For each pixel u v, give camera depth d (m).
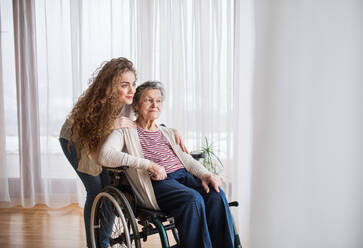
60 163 2.89
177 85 2.74
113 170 1.50
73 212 2.83
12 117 2.96
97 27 2.80
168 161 1.62
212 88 2.68
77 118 1.66
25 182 2.93
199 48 2.71
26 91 2.87
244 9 0.82
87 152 1.62
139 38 2.76
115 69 1.61
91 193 1.83
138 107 1.67
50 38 2.79
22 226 2.52
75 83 2.80
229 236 1.41
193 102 2.73
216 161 2.73
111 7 2.75
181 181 1.63
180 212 1.38
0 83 2.86
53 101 2.84
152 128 1.71
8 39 2.87
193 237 1.36
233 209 2.60
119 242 1.52
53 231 2.42
